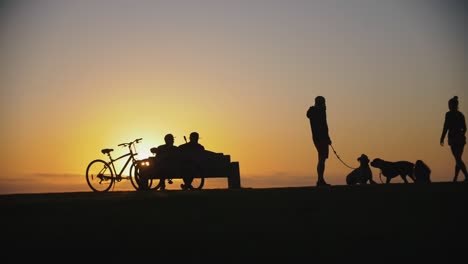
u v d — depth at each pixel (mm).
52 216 12234
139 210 12641
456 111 18906
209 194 14477
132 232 10922
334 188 15258
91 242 10391
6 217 12234
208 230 10992
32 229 11211
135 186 20922
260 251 9836
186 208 12773
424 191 14344
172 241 10375
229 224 11398
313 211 12383
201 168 19969
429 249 9898
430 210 12383
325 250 9875
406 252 9773
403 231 10844
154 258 9562
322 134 17562
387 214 12094
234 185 19953
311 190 14859
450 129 18844
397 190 14586
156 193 15664
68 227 11328
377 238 10453
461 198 13398
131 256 9672
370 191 14461
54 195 16266
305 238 10492
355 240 10336
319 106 17766
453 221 11469
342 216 11953
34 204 13492
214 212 12352
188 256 9641
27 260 9586
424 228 11023
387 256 9609
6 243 10398
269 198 13727
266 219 11766
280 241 10312
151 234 10781
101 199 14062
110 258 9594
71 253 9844
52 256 9727
